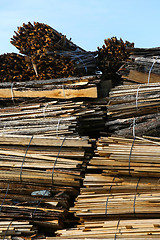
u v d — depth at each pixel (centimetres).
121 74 855
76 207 685
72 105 811
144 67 827
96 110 816
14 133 793
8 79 960
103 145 725
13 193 749
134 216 659
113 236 623
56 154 744
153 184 675
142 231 618
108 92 870
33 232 688
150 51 855
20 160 757
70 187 731
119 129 784
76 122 772
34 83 845
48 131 776
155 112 773
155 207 639
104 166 708
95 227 662
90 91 812
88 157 743
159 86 779
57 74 930
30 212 708
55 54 915
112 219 673
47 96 838
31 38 969
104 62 944
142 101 773
